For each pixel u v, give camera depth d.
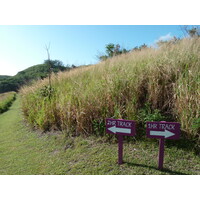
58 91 5.07
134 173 2.27
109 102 3.46
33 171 2.61
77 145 3.18
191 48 4.18
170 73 3.46
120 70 4.32
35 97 5.46
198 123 2.50
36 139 3.86
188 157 2.43
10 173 2.62
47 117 4.24
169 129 2.06
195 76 3.05
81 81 4.95
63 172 2.48
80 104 3.64
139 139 2.99
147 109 3.26
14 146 3.67
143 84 3.67
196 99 2.68
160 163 2.25
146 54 4.91
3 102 11.52
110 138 3.17
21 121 5.66
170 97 3.31
